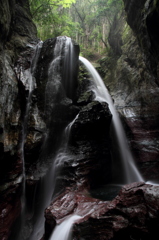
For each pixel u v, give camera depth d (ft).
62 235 13.80
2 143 17.98
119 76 58.75
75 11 106.32
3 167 20.24
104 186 26.61
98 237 12.78
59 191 22.22
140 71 49.49
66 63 34.50
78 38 105.09
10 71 25.52
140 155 33.63
